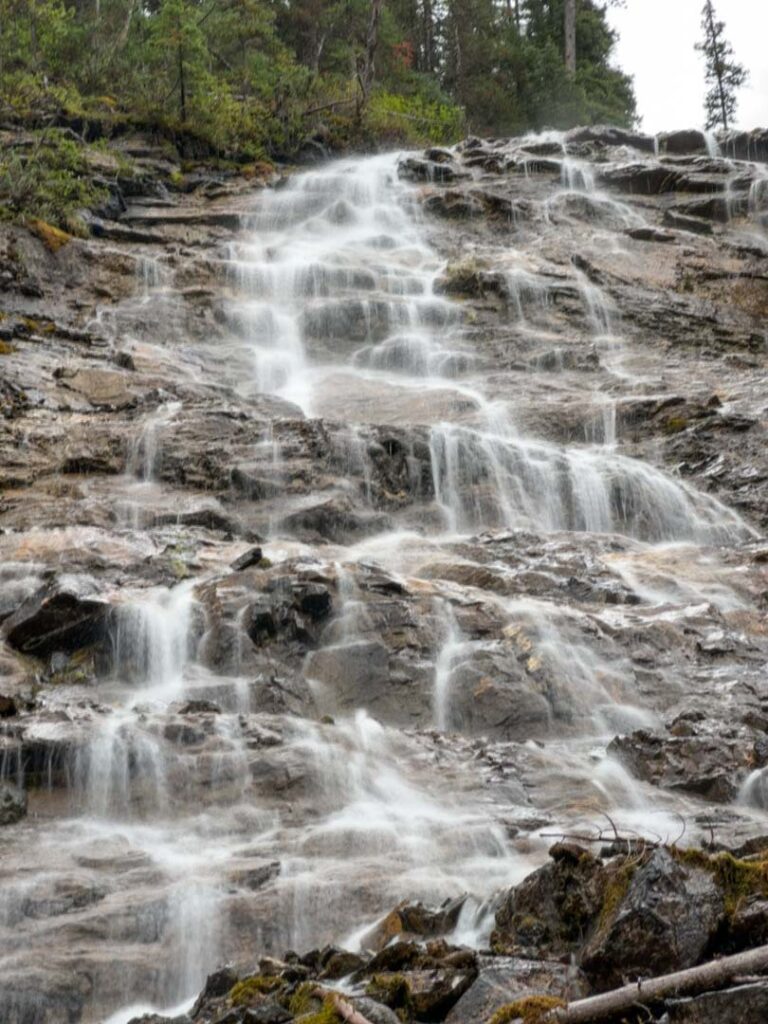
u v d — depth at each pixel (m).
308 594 11.46
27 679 10.76
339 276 25.55
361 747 9.56
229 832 8.29
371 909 7.05
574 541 15.34
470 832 8.10
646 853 5.71
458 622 11.66
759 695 11.24
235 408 17.69
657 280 27.42
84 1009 6.43
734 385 21.39
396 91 46.88
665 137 37.41
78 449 16.33
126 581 12.29
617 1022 4.86
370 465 16.58
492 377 22.06
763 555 14.91
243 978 6.22
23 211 25.44
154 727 9.23
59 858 7.73
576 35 64.94
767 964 4.82
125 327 22.95
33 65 34.03
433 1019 5.26
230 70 38.94
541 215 30.97
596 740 10.59
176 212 29.19
